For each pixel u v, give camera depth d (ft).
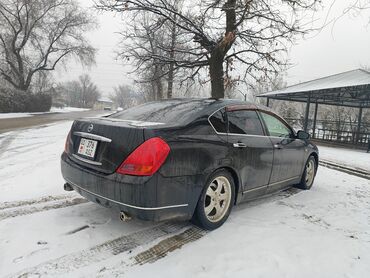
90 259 8.72
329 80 54.03
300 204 14.48
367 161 32.96
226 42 23.24
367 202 15.44
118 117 12.26
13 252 8.84
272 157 13.41
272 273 8.45
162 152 8.87
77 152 10.77
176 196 9.28
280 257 9.29
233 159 11.18
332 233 11.25
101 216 11.68
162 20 25.36
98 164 9.67
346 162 31.40
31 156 24.56
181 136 9.57
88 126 10.62
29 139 36.09
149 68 29.71
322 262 9.14
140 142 8.91
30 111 111.75
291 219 12.43
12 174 18.07
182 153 9.36
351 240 10.71
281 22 23.11
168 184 9.03
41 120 73.51
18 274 7.87
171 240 10.07
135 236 10.21
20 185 15.58
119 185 8.95
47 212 11.93
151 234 10.41
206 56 27.30
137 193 8.67
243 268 8.61
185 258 8.98
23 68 107.76
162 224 11.22
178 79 34.83
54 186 15.51
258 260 9.06
